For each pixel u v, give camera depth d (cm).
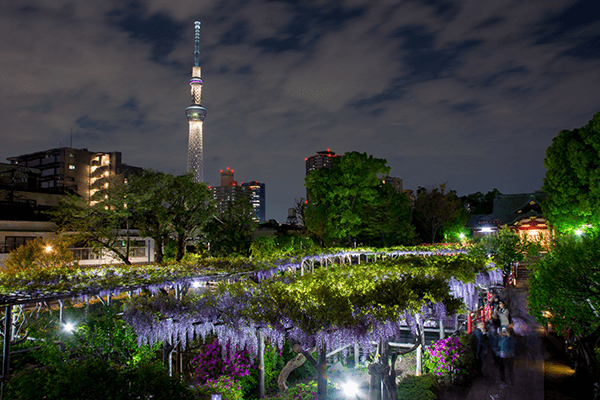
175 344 1079
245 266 1945
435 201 5775
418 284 942
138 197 2716
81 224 2806
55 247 2798
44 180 8325
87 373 732
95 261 3734
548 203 3159
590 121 2873
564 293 1114
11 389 752
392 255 3309
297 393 1002
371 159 4544
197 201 2911
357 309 834
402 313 853
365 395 962
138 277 1532
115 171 8600
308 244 4044
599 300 1068
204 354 1218
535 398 809
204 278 1658
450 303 944
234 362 1203
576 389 1000
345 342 825
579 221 2875
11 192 4141
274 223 6322
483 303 1681
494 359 930
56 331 1152
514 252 2642
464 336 1173
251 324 961
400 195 5381
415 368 1282
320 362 820
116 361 1100
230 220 3488
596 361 1008
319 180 4634
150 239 4166
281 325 852
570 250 1167
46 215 3747
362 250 3244
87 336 1086
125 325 1094
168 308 1062
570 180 2962
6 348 983
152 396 744
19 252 2650
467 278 1238
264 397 1073
